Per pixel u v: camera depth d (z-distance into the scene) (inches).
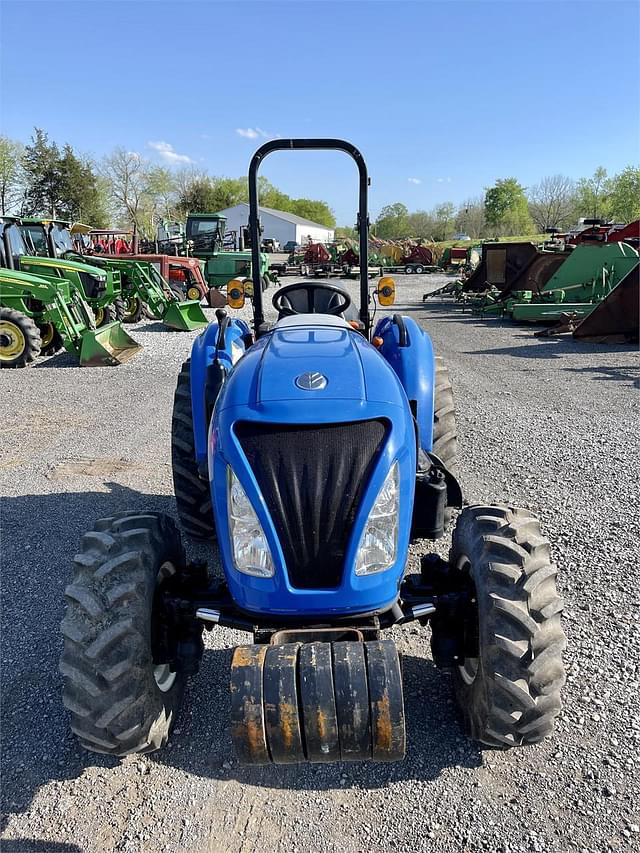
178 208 2787.9
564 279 606.5
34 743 106.5
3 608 143.0
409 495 96.7
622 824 89.8
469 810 92.7
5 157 2075.5
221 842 89.1
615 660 121.3
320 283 171.6
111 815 93.4
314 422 92.0
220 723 110.3
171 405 309.7
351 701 79.1
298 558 89.2
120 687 89.4
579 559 156.9
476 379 362.6
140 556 94.3
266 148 149.6
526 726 88.4
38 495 201.9
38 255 547.5
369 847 87.7
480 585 92.5
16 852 88.1
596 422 271.4
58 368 405.4
